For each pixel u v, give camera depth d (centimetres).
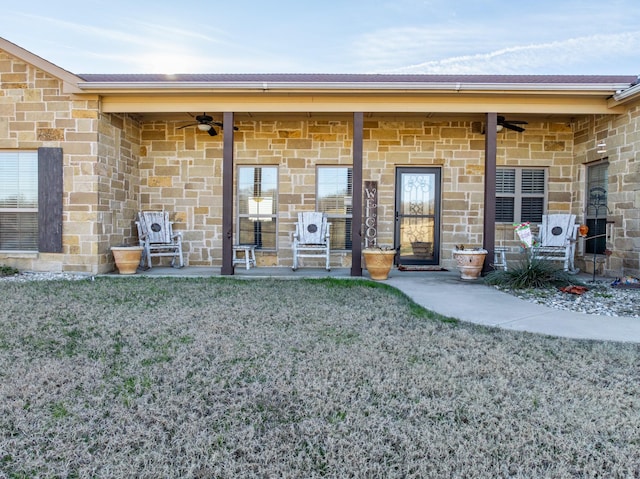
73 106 620
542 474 153
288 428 183
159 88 593
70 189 626
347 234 775
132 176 734
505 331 331
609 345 293
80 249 629
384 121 755
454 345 292
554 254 714
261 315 377
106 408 199
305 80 635
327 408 197
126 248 629
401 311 398
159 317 366
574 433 179
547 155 755
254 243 776
